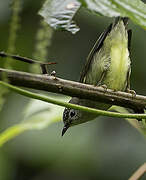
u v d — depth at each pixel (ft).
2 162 38.45
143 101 13.98
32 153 38.22
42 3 7.40
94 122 39.99
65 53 41.45
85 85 12.09
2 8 36.24
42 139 37.93
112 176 39.58
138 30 37.83
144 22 6.89
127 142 40.16
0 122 37.17
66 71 41.34
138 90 40.09
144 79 40.01
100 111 11.39
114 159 39.75
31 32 37.65
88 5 6.72
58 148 38.27
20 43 37.09
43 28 8.12
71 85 11.66
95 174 38.99
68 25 7.23
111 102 13.30
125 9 6.92
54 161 38.27
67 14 7.27
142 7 7.08
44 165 38.78
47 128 38.06
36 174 39.14
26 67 25.75
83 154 38.78
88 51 40.98
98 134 39.78
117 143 40.04
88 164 39.04
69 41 41.22
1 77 9.48
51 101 10.53
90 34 39.75
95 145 39.24
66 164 38.60
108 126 40.34
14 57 9.22
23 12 38.22
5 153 38.32
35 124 17.70
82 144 38.86
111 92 13.12
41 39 8.21
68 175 38.68
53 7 7.35
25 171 38.91
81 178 39.01
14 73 9.95
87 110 11.25
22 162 38.81
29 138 38.14
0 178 38.37
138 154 39.78
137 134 40.37
